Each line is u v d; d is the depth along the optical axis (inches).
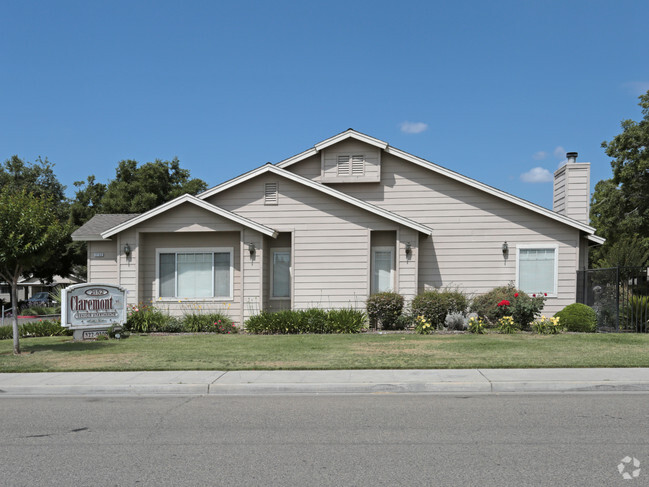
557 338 553.6
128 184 1663.4
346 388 358.0
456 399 331.3
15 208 486.9
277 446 240.2
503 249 736.3
